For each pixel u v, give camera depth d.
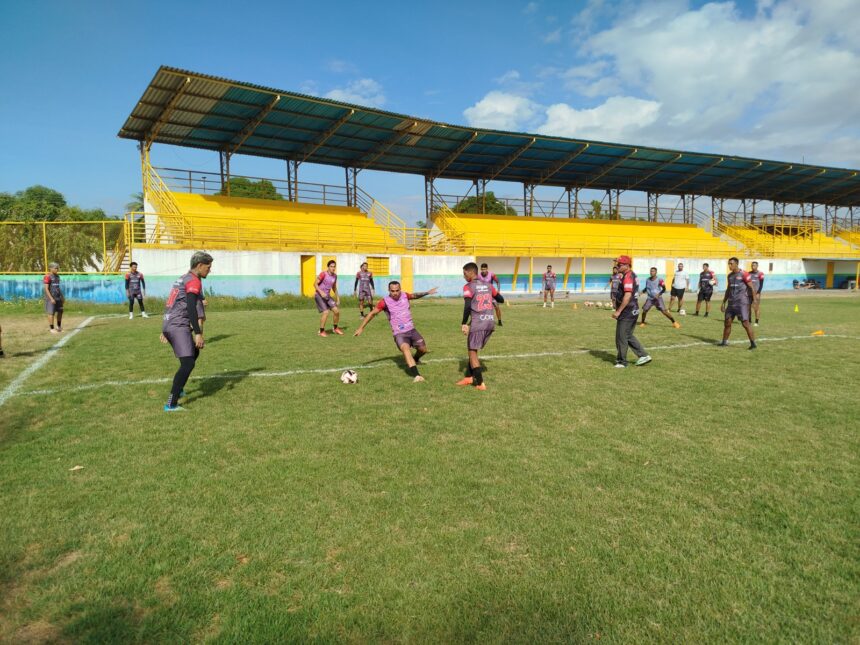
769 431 5.57
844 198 50.66
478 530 3.47
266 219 29.44
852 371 8.81
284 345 11.54
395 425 5.72
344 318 18.23
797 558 3.16
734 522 3.60
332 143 29.80
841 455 4.86
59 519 3.61
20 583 2.91
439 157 33.53
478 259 34.94
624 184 42.06
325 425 5.72
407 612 2.68
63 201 48.06
